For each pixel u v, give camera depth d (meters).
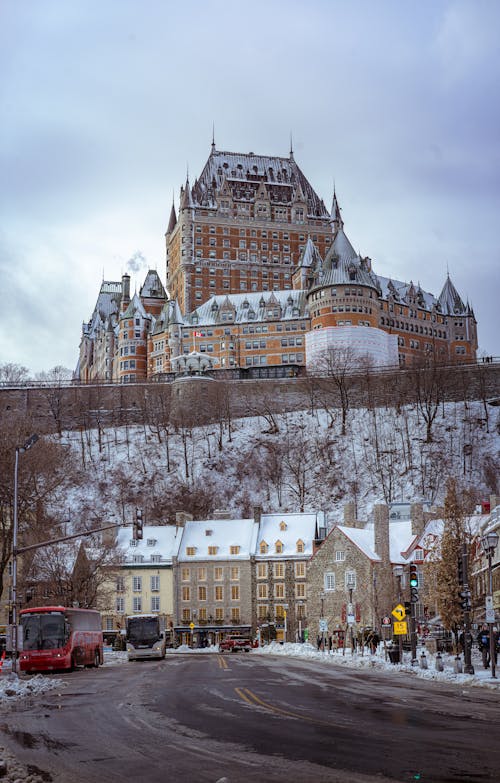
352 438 182.62
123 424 197.88
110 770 17.23
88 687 39.75
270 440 185.12
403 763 17.23
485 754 18.30
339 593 95.81
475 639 66.00
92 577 90.81
